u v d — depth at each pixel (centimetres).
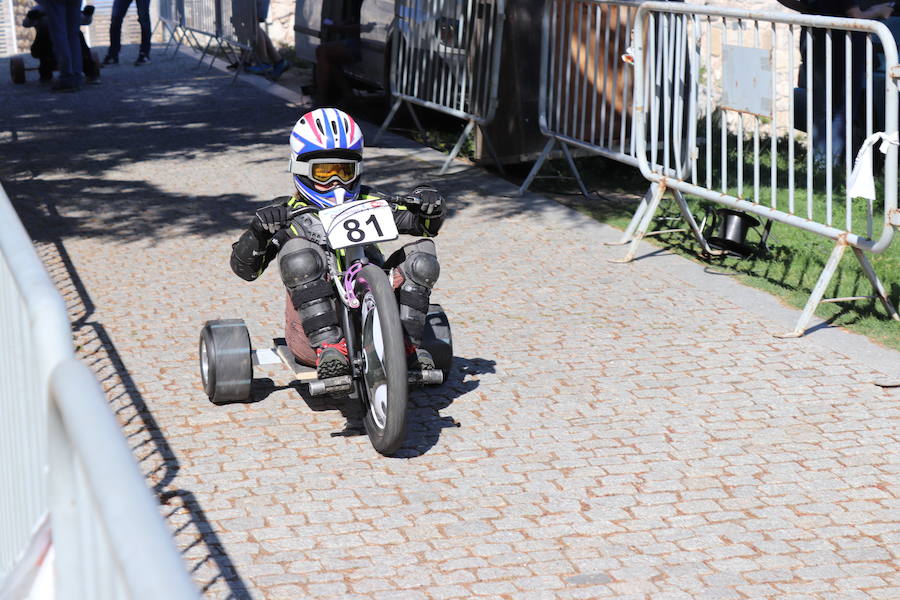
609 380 618
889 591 410
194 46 2409
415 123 1391
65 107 1630
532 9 1099
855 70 1115
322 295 522
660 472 508
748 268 822
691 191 819
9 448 351
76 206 1030
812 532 455
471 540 448
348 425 562
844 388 604
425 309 530
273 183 1118
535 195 1069
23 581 282
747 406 582
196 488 493
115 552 177
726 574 422
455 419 567
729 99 780
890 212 640
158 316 725
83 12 2005
